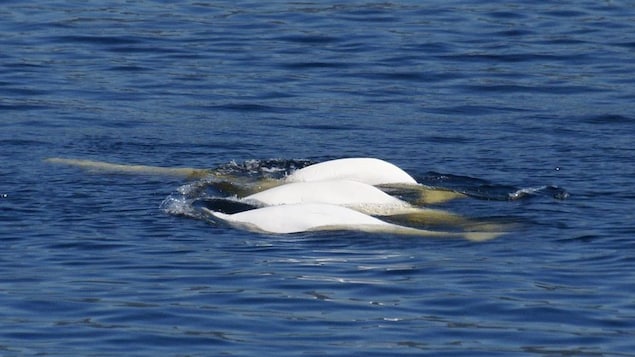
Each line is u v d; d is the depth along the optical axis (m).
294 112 46.97
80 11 60.59
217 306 25.73
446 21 59.41
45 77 50.66
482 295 26.41
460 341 23.95
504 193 35.97
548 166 39.16
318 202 32.94
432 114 46.88
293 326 24.69
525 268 28.27
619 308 25.67
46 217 32.28
